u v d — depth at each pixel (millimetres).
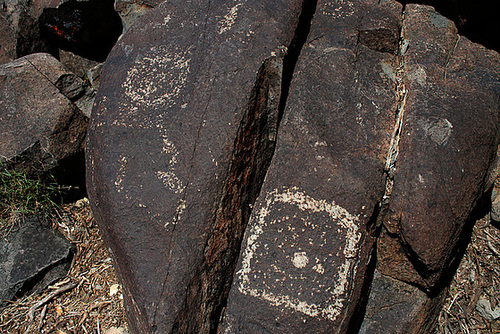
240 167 928
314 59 1005
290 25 989
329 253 895
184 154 910
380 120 971
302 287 890
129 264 906
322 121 952
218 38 971
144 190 910
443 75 1018
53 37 1507
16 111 1234
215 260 917
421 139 931
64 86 1291
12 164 1212
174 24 1013
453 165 924
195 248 896
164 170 911
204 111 921
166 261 890
